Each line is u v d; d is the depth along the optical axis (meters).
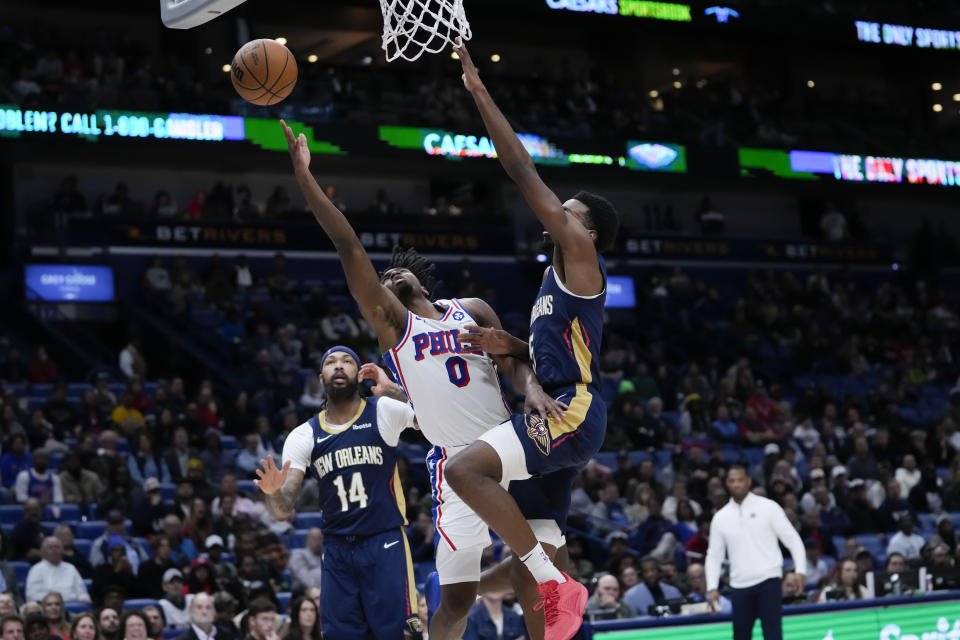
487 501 4.41
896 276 28.11
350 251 4.75
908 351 23.86
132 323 19.31
